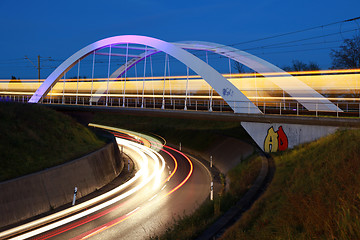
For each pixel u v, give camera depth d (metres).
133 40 35.59
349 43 38.47
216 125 44.09
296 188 8.69
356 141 9.38
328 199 6.56
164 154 34.34
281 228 6.36
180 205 15.77
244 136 32.16
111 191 19.27
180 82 62.47
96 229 12.44
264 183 11.63
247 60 33.94
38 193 15.12
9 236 11.84
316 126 19.27
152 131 51.66
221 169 26.17
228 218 8.52
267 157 18.17
